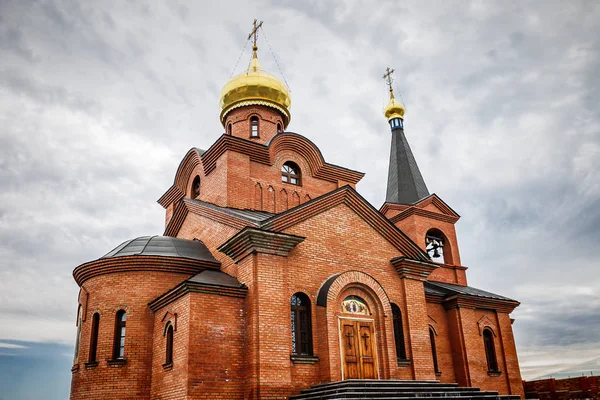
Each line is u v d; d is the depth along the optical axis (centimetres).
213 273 1755
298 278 1717
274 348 1550
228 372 1528
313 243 1800
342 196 1938
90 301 1862
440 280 2739
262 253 1633
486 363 2372
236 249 1683
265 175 2342
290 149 2473
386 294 1883
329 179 2569
